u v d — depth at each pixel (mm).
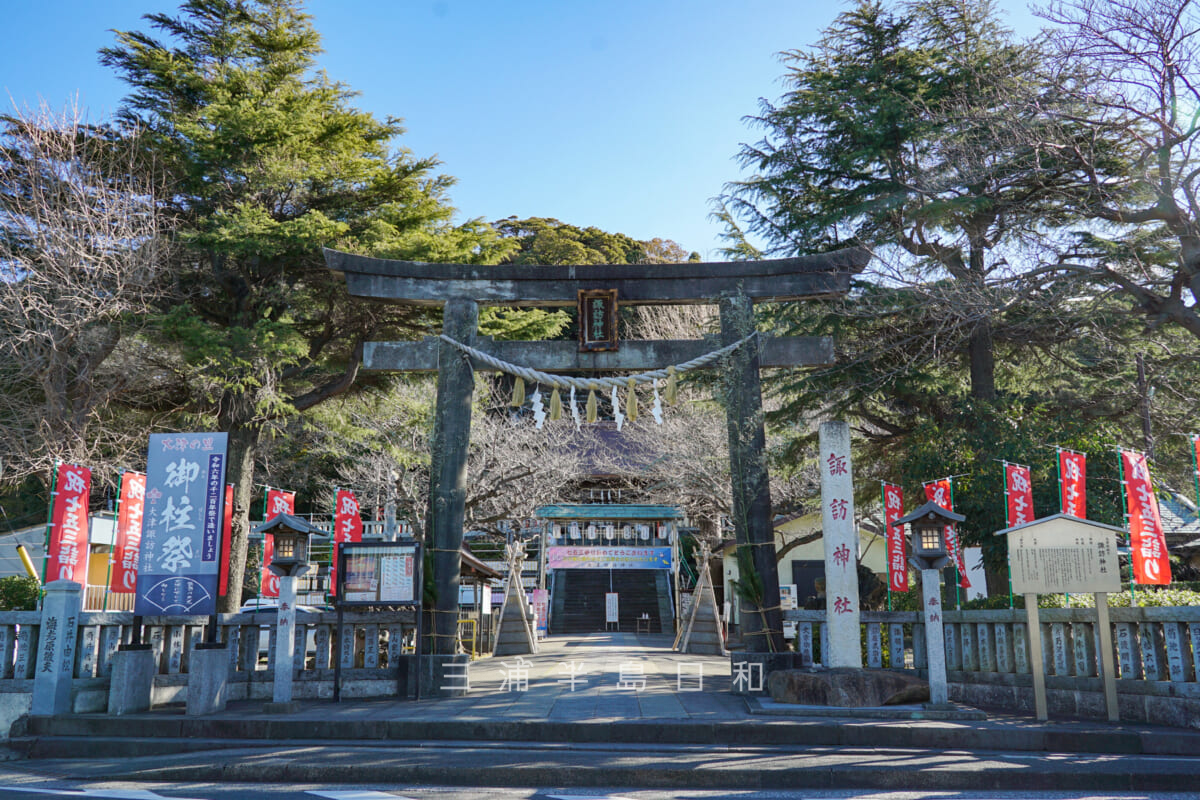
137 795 5953
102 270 14242
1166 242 12055
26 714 8547
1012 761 6605
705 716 8000
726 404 11180
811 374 15406
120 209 14781
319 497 28109
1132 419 14656
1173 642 7531
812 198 16234
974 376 14969
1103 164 13078
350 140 16375
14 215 14164
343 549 10039
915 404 15461
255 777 6676
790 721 7668
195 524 9250
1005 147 12562
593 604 32438
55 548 8953
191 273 16141
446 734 7746
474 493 23453
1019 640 9000
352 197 16797
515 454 25141
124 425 16438
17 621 8945
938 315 13453
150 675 9117
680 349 11422
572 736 7590
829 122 15820
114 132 15492
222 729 8039
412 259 15672
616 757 6836
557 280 11570
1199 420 14156
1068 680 8484
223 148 15086
